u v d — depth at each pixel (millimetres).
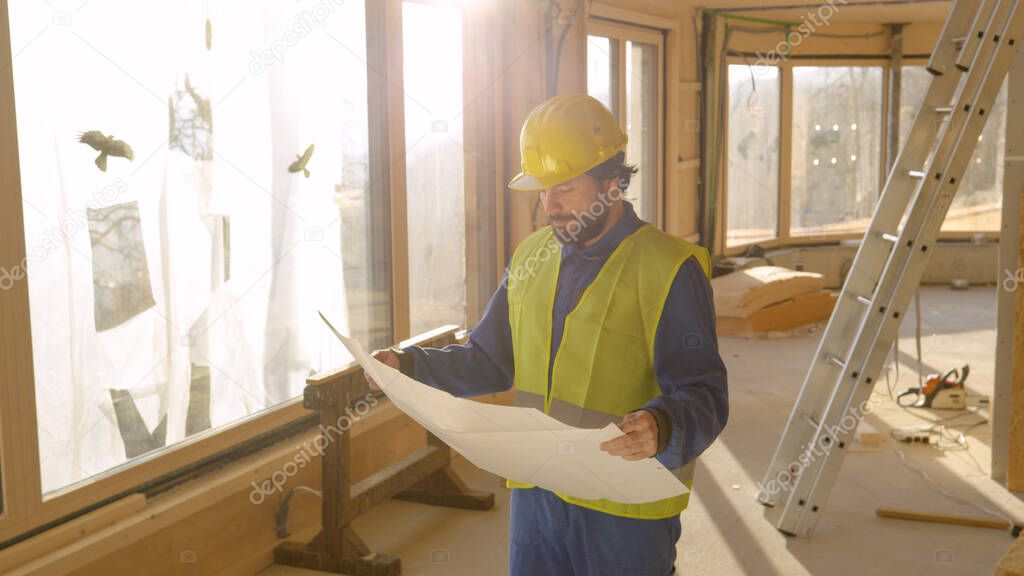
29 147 2834
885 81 10508
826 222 10680
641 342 2016
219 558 3615
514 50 5672
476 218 5480
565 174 2008
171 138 3346
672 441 1763
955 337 8109
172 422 3438
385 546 4105
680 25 8734
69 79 2945
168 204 3354
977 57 4223
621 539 2016
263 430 3842
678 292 1970
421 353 2189
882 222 4469
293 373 4055
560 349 2068
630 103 7961
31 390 2838
